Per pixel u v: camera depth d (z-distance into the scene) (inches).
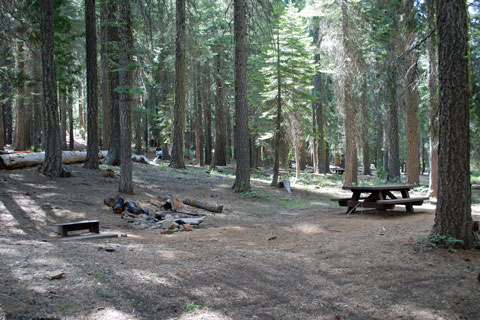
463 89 241.4
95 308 147.6
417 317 155.0
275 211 517.3
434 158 595.5
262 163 1515.7
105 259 216.2
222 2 955.3
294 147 876.6
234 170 1074.7
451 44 241.3
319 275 207.6
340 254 248.8
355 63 740.0
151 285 177.5
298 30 717.9
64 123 1115.9
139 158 868.6
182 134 868.6
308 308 163.5
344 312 159.9
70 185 503.8
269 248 276.5
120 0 475.5
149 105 1382.9
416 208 519.2
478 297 173.0
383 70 470.3
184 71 844.6
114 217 392.2
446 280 194.1
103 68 856.3
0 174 504.4
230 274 204.4
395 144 994.7
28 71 923.4
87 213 388.8
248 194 617.3
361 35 753.0
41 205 388.2
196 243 294.5
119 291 166.2
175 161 866.8
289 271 214.7
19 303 141.6
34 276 171.2
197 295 171.0
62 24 652.7
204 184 685.3
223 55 1136.2
